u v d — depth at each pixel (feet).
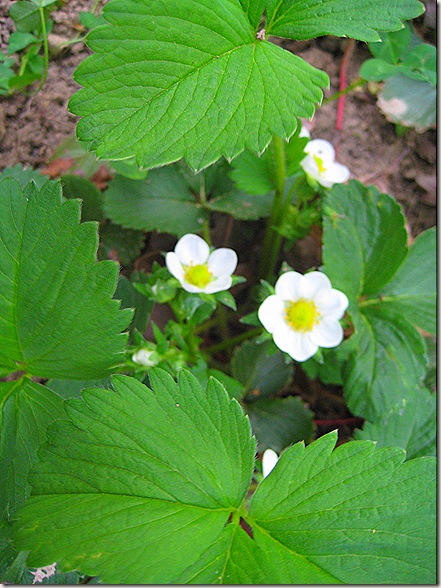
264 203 0.75
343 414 0.77
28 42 0.69
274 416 0.70
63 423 0.45
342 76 0.84
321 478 0.45
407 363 0.65
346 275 0.66
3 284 0.47
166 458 0.44
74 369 0.49
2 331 0.48
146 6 0.45
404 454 0.45
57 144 0.72
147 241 0.77
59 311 0.47
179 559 0.42
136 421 0.44
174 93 0.45
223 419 0.45
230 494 0.45
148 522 0.43
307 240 0.80
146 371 0.57
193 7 0.45
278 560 0.43
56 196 0.46
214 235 0.80
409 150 0.84
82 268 0.46
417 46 0.76
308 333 0.60
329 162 0.70
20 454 0.48
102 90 0.44
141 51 0.45
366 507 0.44
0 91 0.69
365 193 0.68
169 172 0.74
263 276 0.79
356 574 0.42
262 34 0.49
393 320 0.67
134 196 0.72
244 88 0.45
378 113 0.84
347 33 0.47
